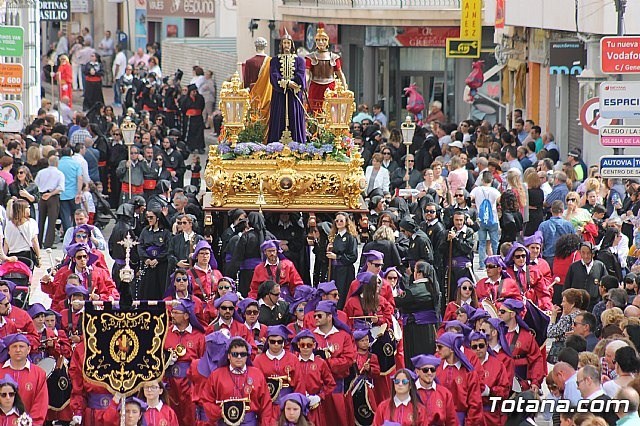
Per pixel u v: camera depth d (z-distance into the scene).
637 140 40.44
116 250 45.00
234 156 49.34
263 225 43.97
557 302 43.44
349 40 99.62
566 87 71.19
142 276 44.78
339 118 50.59
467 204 51.88
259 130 50.88
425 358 30.55
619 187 51.34
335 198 49.16
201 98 89.88
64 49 119.31
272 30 103.56
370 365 34.91
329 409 34.28
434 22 92.50
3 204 53.06
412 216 48.59
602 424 24.27
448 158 65.94
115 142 67.56
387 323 35.62
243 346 31.36
